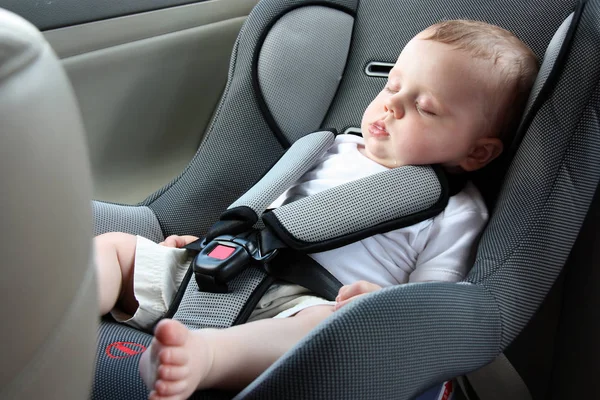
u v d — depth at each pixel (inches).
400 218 37.3
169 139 59.4
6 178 11.9
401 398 25.6
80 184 14.3
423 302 27.2
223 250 35.9
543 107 36.1
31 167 12.5
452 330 28.2
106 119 52.9
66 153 13.7
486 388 45.3
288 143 46.8
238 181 45.7
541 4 43.2
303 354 23.6
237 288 35.5
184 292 36.5
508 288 32.5
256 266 36.4
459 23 41.6
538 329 46.1
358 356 24.0
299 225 36.1
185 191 45.7
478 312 30.4
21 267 12.4
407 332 25.8
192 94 59.9
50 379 14.0
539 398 47.4
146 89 55.2
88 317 15.3
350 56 49.5
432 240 38.5
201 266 34.8
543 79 37.4
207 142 46.7
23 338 12.9
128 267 38.0
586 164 34.1
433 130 39.6
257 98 46.2
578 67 35.2
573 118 34.7
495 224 35.3
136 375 29.3
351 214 36.5
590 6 36.5
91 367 16.3
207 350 27.4
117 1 50.8
